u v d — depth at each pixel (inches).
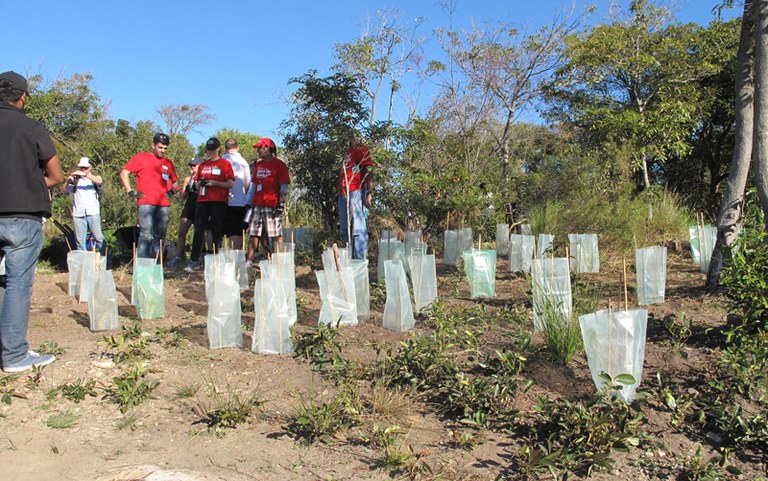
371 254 370.3
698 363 163.5
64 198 493.0
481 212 432.8
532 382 146.2
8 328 161.8
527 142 598.9
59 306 243.8
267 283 179.5
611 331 139.6
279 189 321.1
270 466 120.5
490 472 118.6
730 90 735.7
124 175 312.5
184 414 142.6
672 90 546.3
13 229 158.1
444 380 150.6
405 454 122.3
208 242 386.9
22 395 149.7
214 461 122.6
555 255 330.6
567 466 117.8
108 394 152.0
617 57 510.0
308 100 384.5
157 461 122.7
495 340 186.9
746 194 212.4
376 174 373.4
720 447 128.8
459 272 303.6
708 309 213.0
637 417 129.9
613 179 462.3
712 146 808.9
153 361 173.3
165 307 243.8
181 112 1023.0
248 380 161.2
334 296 202.4
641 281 226.8
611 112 496.4
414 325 205.2
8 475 117.9
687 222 426.9
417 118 398.0
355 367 161.8
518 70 490.0
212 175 328.5
